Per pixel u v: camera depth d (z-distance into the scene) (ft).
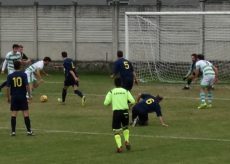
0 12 247.70
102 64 233.96
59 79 208.23
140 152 86.48
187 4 237.66
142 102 109.70
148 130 105.29
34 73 151.43
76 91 139.85
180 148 89.15
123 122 88.12
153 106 109.60
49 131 105.40
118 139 87.04
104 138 98.32
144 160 81.10
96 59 235.61
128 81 130.21
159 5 223.30
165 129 106.32
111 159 81.87
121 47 230.89
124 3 264.31
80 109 133.59
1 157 83.97
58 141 95.86
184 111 129.39
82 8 236.02
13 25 246.47
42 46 243.19
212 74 133.59
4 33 247.91
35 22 243.19
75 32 237.66
